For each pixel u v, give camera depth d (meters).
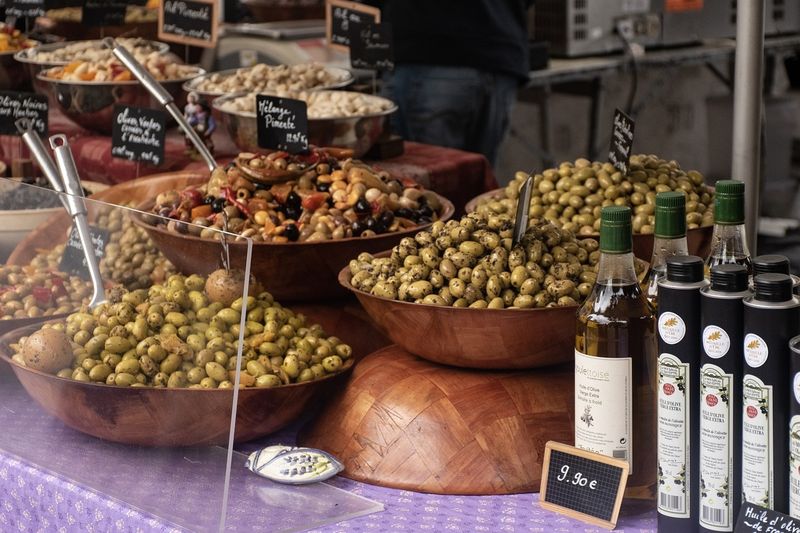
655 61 5.22
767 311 1.14
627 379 1.32
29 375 1.57
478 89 4.02
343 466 1.53
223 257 1.45
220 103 2.82
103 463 1.52
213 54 5.01
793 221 5.20
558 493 1.39
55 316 1.58
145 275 1.53
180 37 3.32
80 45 3.40
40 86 3.19
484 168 2.90
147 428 1.46
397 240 1.96
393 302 1.53
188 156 2.85
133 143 2.69
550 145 6.16
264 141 2.41
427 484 1.47
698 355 1.22
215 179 2.11
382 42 3.01
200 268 1.48
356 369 1.66
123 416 1.48
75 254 1.63
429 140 4.05
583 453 1.36
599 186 2.08
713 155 5.87
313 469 1.50
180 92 3.11
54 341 1.55
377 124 2.66
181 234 1.48
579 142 6.21
